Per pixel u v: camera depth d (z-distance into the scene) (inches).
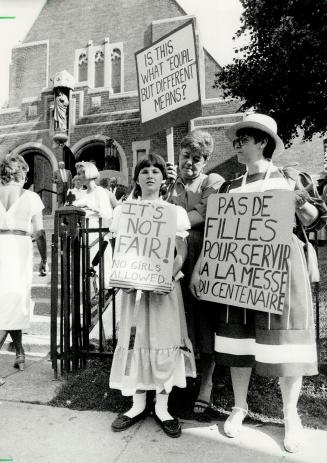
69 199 135.3
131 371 89.4
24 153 548.4
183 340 94.3
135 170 101.7
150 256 90.9
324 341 136.8
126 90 605.0
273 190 87.8
